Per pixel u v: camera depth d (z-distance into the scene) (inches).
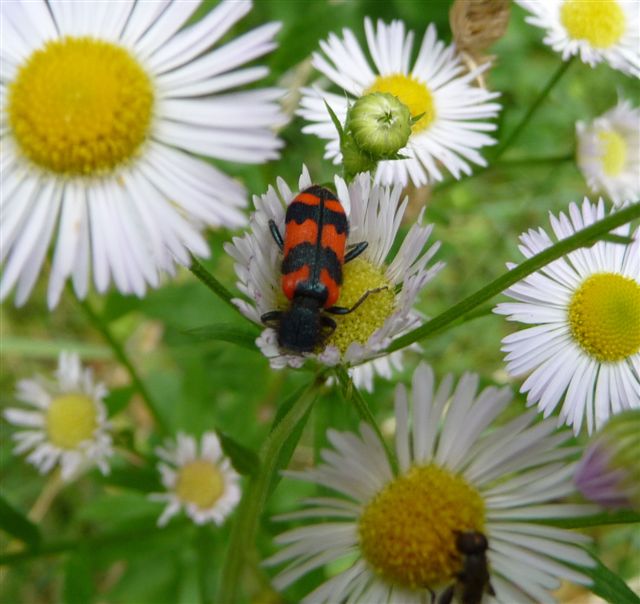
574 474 1.9
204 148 1.9
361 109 2.2
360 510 2.0
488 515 2.0
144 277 1.9
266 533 3.3
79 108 1.9
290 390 3.5
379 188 2.3
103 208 1.9
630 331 2.5
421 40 4.1
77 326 4.3
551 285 2.6
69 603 3.1
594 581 2.1
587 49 3.1
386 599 2.0
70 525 3.9
